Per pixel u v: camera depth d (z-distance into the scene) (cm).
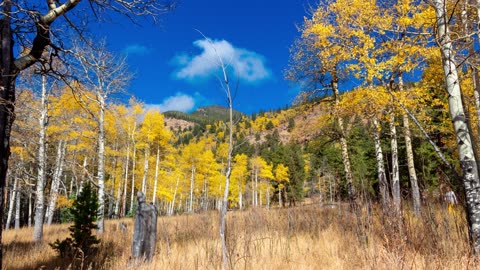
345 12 955
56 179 1595
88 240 670
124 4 508
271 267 473
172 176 3322
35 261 628
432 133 878
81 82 554
